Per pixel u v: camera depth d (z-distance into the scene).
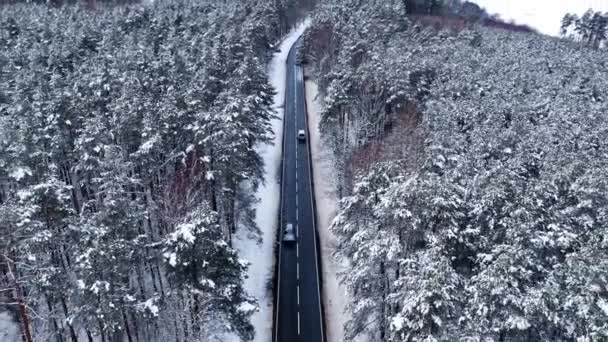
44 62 63.09
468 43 89.12
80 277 26.48
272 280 42.16
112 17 87.12
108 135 40.09
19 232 24.91
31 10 94.25
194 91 45.50
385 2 103.00
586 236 29.94
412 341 23.25
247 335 30.39
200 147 39.19
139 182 35.72
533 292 23.64
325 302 39.91
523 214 27.05
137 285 35.09
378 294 29.72
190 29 75.75
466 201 31.25
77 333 30.78
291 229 48.31
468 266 28.23
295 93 86.50
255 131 49.25
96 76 52.66
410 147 42.75
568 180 34.34
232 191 39.50
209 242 26.09
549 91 59.72
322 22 92.81
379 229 29.47
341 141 59.19
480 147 39.88
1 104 49.81
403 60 60.22
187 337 29.16
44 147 41.28
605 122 49.06
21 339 31.11
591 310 23.86
